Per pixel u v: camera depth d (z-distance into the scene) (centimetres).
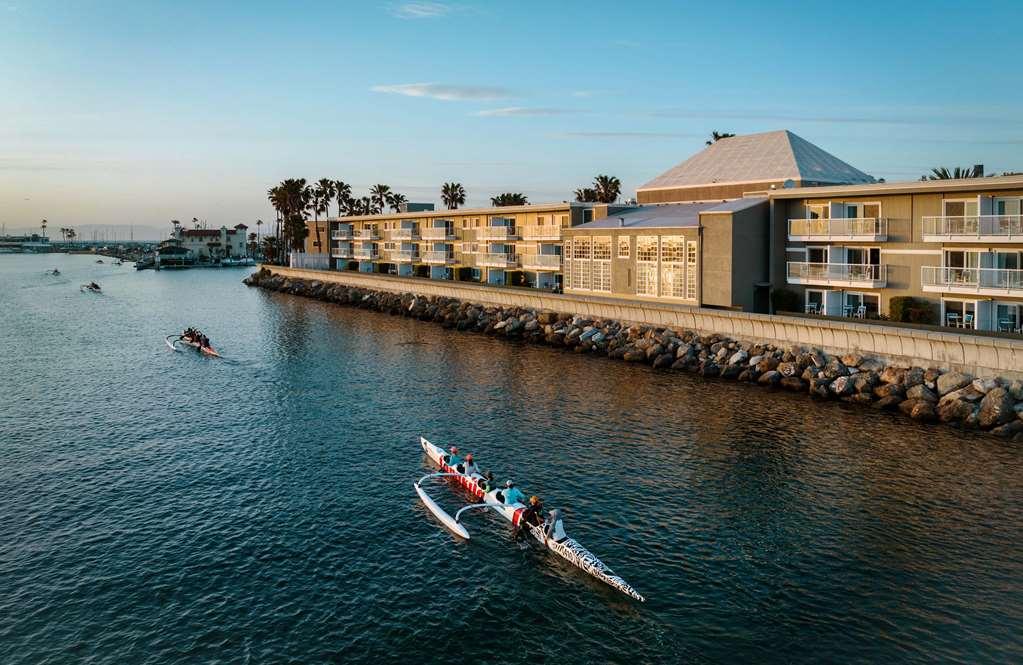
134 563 2648
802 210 6197
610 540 2808
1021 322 4847
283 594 2434
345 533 2902
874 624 2233
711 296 6381
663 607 2341
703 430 4166
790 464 3597
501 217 9825
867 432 4084
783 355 5356
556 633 2205
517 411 4638
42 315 10219
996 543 2750
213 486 3397
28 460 3756
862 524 2922
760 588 2448
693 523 2950
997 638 2153
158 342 7650
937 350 4506
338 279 12850
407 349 7019
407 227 11975
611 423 4334
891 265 5572
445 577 2550
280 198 16800
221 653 2105
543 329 7438
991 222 4866
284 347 7244
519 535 2884
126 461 3744
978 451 3744
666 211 7950
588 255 7788
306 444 4022
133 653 2109
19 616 2302
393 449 3938
